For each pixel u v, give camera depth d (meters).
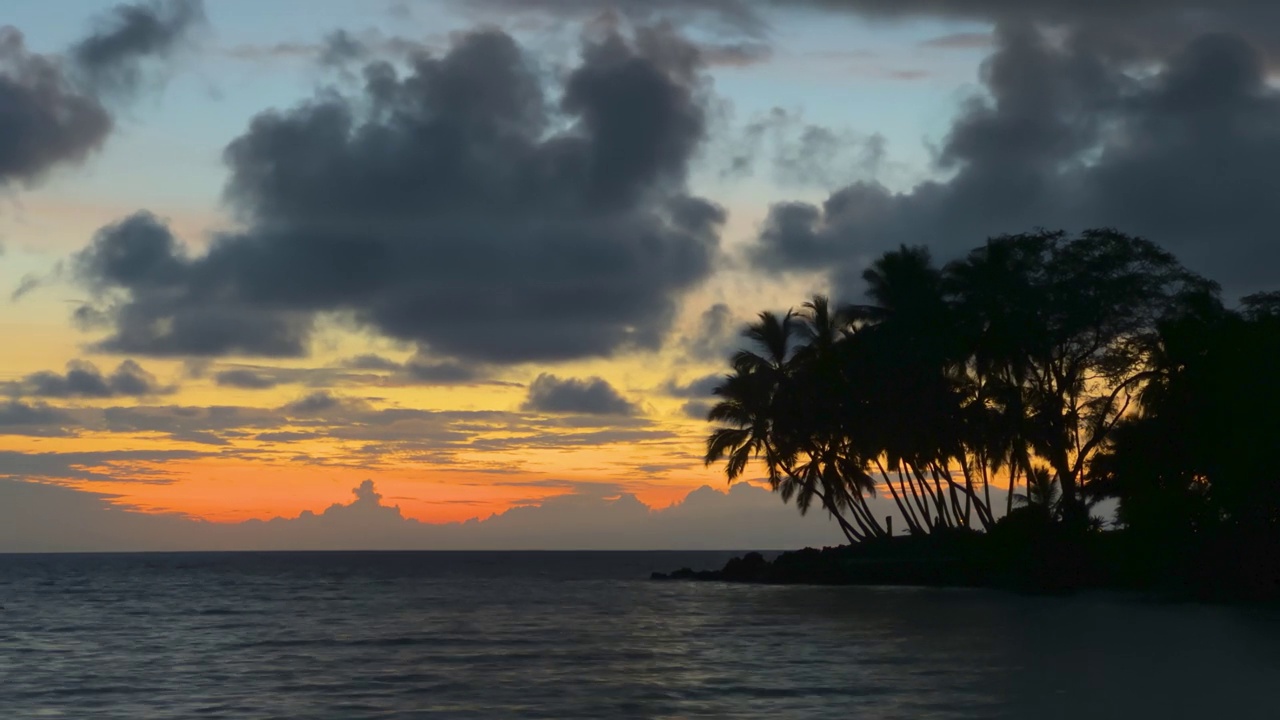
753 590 70.50
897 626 40.38
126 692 28.02
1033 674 27.19
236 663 34.19
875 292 69.44
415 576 121.94
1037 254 63.84
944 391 65.12
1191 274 62.28
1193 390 53.44
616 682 28.16
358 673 31.11
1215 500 52.69
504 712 23.98
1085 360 63.53
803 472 75.19
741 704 24.36
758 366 73.12
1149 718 21.47
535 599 68.69
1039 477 64.62
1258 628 37.47
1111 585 56.56
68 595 80.94
